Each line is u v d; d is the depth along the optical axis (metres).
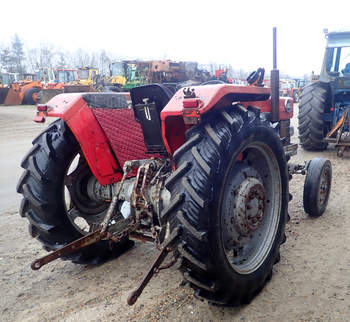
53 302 2.56
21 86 24.78
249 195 2.42
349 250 3.10
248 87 2.38
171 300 2.49
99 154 2.69
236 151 2.14
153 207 2.41
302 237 3.38
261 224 2.59
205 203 1.93
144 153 2.95
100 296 2.60
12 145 9.49
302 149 7.77
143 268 2.97
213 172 1.98
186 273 2.05
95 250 2.99
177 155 2.08
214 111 2.22
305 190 3.69
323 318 2.25
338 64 7.18
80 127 2.59
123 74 23.11
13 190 5.45
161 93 2.39
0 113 18.78
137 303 2.47
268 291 2.56
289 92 29.23
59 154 2.71
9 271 3.02
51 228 2.73
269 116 3.20
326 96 7.06
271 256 2.57
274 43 3.01
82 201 3.08
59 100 2.68
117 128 2.80
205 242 1.94
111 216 2.56
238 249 2.51
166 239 1.97
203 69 24.95
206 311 2.36
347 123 6.77
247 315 2.31
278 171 2.65
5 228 3.96
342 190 4.71
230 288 2.16
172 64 22.12
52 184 2.69
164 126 2.22
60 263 3.17
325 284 2.61
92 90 22.08
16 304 2.56
